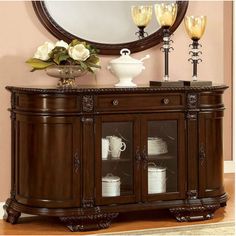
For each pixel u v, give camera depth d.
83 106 3.01
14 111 3.16
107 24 3.51
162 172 3.20
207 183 3.28
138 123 3.12
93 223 3.07
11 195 3.25
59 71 3.12
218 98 3.31
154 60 3.64
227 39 4.73
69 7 3.42
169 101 3.17
